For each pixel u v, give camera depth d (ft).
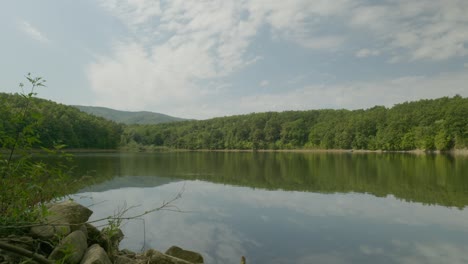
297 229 42.39
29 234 19.92
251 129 476.54
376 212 52.24
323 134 413.80
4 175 17.92
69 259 18.81
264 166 150.00
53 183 22.09
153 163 159.84
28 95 18.04
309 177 102.53
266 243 36.76
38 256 10.82
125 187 76.69
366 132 365.40
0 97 18.12
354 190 75.41
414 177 99.86
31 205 20.40
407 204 58.75
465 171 116.57
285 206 56.34
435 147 296.51
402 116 339.77
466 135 281.54
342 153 321.11
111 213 48.03
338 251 34.78
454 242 37.93
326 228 43.04
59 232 19.93
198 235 39.14
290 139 449.89
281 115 491.72
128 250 30.58
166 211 50.88
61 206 23.73
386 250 35.27
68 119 301.22
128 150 386.52
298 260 32.17
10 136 17.85
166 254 27.76
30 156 18.51
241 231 41.11
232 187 79.71
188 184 84.38
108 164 144.77
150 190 72.59
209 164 162.20
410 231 42.14
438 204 58.80
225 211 51.85
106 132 353.51
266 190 75.05
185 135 518.78
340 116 453.58
